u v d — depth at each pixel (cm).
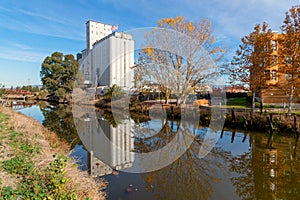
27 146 531
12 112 1352
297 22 923
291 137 865
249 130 1000
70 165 474
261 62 1135
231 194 407
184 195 393
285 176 499
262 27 1156
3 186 302
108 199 365
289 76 1016
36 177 339
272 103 1594
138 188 410
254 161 606
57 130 1020
